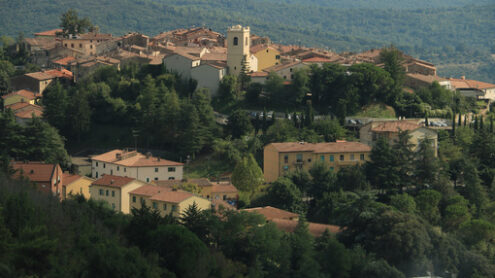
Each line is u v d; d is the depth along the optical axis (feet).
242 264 553.23
